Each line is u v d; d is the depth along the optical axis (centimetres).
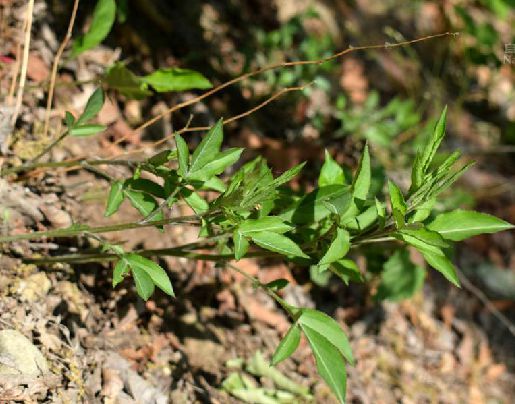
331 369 87
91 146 114
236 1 161
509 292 154
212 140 90
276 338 116
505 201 177
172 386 104
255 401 108
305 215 93
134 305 106
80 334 101
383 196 115
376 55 188
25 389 94
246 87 139
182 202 118
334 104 155
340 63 176
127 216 112
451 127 189
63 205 107
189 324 111
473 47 173
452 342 134
